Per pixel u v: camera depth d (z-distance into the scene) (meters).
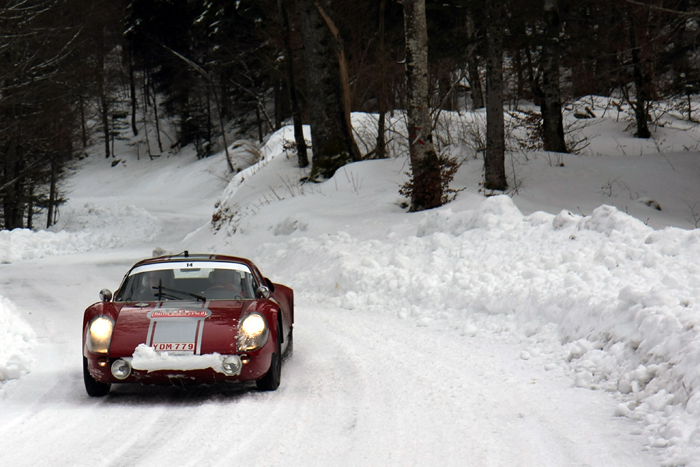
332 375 9.05
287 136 44.09
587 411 6.88
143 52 91.00
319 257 19.06
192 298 8.84
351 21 41.78
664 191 24.78
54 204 61.97
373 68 42.66
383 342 11.15
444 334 11.47
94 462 5.74
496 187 23.75
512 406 7.20
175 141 104.62
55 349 11.41
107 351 7.66
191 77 87.62
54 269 27.08
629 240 11.94
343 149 30.48
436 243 16.05
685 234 11.06
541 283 11.52
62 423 6.98
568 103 51.75
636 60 29.86
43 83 42.88
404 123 37.59
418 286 14.17
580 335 9.24
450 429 6.52
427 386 8.20
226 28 61.91
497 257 13.97
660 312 7.98
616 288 10.19
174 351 7.63
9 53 41.22
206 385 8.68
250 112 88.56
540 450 5.84
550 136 31.91
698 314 7.57
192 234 34.44
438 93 41.03
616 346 8.18
